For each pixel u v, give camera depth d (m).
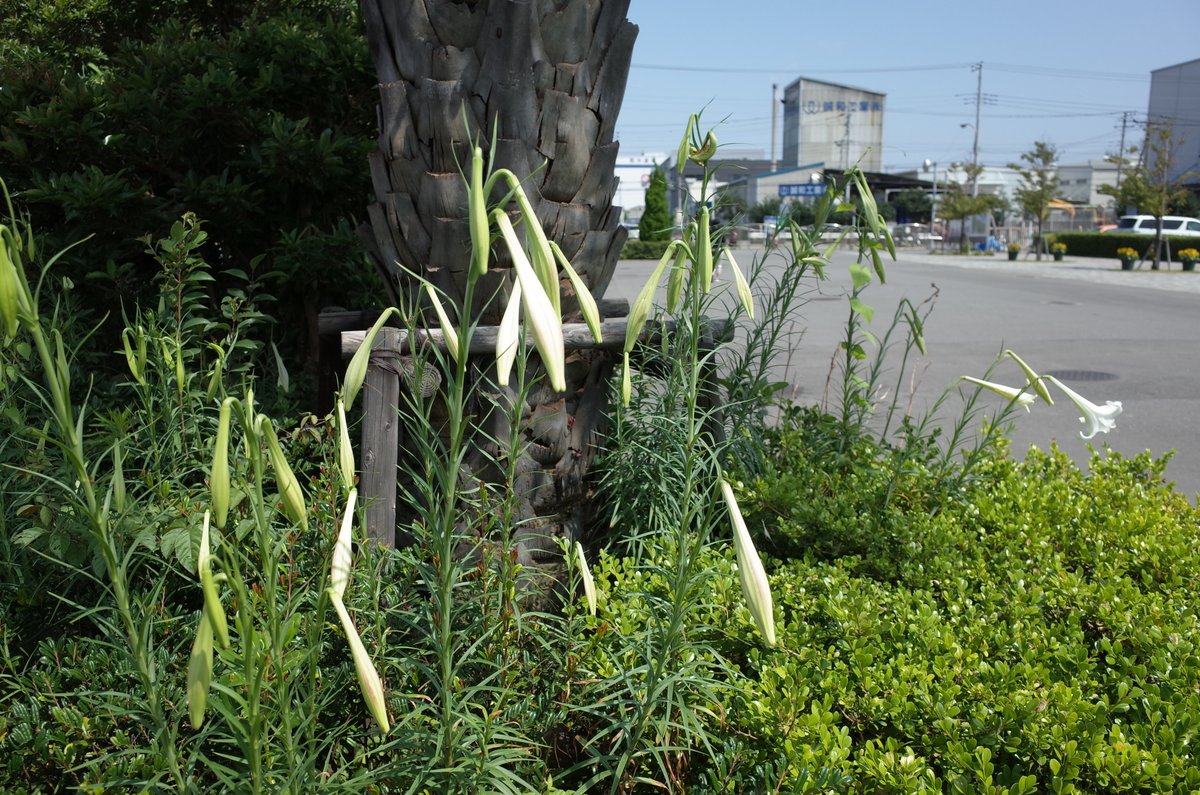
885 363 10.77
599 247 3.07
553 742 2.28
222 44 5.66
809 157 97.50
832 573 2.97
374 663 2.08
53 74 5.07
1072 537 3.49
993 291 22.33
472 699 2.17
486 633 2.08
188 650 2.32
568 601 2.61
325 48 5.27
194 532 2.38
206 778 2.09
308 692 1.84
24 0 8.85
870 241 3.28
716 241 3.10
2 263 1.24
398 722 2.03
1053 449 4.51
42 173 4.78
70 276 4.50
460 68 2.79
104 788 1.80
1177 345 12.66
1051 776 2.17
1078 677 2.44
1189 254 32.53
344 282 4.86
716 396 3.55
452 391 1.64
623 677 2.13
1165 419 8.23
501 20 2.71
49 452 3.09
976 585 3.07
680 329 2.96
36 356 3.38
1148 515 3.61
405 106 2.88
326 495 2.36
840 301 18.34
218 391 3.00
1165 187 33.72
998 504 3.63
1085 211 65.38
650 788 2.27
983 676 2.41
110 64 7.89
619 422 3.19
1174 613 2.78
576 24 2.81
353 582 2.22
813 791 1.98
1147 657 2.59
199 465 2.81
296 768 1.66
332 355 4.09
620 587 2.77
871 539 3.20
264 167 4.75
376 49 2.95
